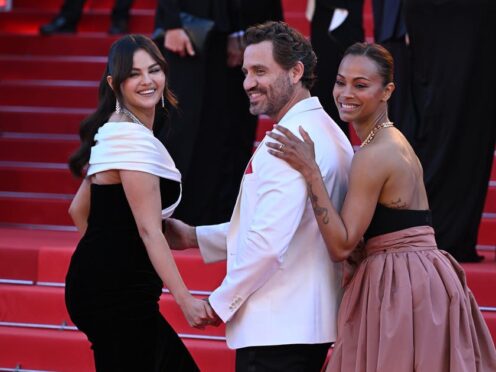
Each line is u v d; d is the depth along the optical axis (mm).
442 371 10492
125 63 11281
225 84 18656
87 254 11328
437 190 16578
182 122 17875
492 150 16922
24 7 29016
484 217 19406
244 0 18172
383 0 17516
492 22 16359
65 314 16062
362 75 10977
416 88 16719
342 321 10859
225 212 19078
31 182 21578
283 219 10562
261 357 11000
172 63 17922
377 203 10930
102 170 11180
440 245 16719
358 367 10617
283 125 11102
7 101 24453
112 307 11289
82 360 15359
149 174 11148
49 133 23547
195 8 18031
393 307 10539
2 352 15555
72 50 25844
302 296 10930
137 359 11508
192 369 12031
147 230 11109
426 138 16578
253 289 10820
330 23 18594
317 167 10633
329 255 10867
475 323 11078
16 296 16156
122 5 26469
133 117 11445
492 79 16500
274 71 11008
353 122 11328
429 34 16266
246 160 19438
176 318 15664
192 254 16453
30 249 16781
